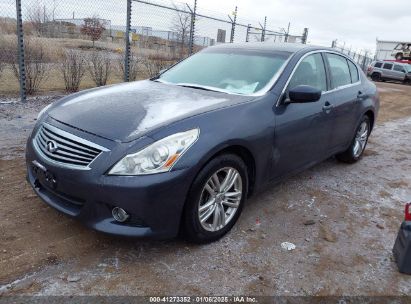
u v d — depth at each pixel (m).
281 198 4.27
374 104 5.63
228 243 3.26
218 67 4.20
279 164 3.77
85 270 2.78
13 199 3.71
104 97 3.55
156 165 2.70
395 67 29.02
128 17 9.66
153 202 2.70
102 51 11.88
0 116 6.75
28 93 8.85
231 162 3.16
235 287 2.74
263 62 4.07
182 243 3.20
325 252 3.27
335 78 4.77
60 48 11.28
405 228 3.09
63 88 9.87
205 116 3.06
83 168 2.76
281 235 3.48
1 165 4.52
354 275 2.99
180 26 11.65
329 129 4.52
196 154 2.83
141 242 3.17
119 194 2.65
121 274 2.77
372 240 3.54
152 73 10.93
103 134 2.84
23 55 7.95
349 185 4.86
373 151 6.66
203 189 2.98
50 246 3.02
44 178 3.01
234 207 3.36
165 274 2.81
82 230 3.27
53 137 3.01
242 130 3.18
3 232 3.15
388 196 4.62
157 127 2.84
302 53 4.25
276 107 3.62
